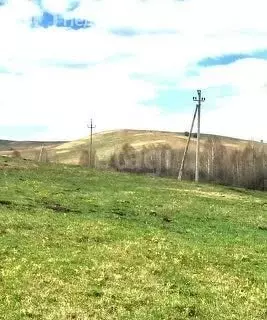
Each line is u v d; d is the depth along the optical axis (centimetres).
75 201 4738
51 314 1911
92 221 3716
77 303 2047
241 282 2580
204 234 3778
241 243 3541
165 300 2166
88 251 2827
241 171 17562
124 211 4478
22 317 1852
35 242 2919
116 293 2195
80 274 2395
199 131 9188
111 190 5844
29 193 4919
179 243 3275
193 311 2080
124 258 2750
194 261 2872
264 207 5734
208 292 2355
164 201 5306
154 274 2538
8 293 2072
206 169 19675
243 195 7131
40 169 7169
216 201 5759
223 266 2850
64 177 6656
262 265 2969
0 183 5416
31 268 2402
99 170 8025
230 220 4572
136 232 3459
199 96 9212
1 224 3266
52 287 2192
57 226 3412
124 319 1936
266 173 17125
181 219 4388
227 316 2073
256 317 2116
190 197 5862
